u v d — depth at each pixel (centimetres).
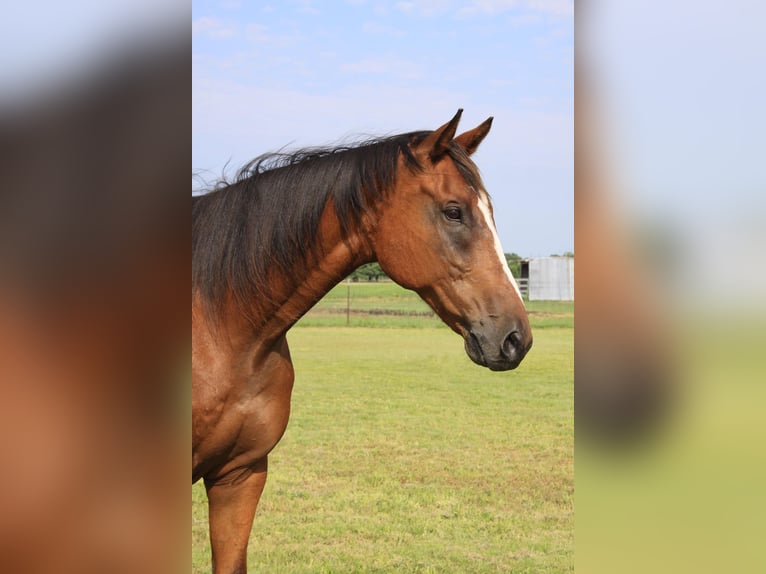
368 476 613
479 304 246
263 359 260
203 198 274
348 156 264
